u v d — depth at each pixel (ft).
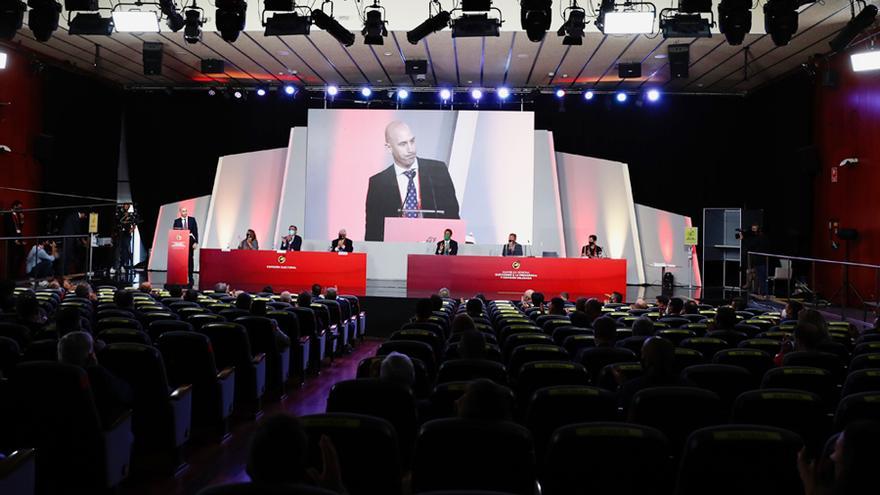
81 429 11.80
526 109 57.47
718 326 20.44
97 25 33.40
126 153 58.95
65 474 12.09
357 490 8.82
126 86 57.67
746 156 55.62
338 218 54.65
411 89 56.80
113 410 13.01
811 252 46.14
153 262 58.39
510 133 54.19
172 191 58.80
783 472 7.96
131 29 33.78
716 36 39.88
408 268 42.52
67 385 11.49
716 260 51.24
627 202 56.49
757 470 7.97
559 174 57.31
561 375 12.98
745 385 12.91
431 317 22.95
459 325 18.10
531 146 54.03
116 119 57.06
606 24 31.50
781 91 49.39
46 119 48.29
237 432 18.37
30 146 46.78
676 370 15.47
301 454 6.52
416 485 8.59
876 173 38.42
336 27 33.65
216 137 58.70
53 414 11.64
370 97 57.31
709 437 7.95
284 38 42.55
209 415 17.07
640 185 56.90
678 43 41.55
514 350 15.28
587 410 10.53
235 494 5.99
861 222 39.93
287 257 42.65
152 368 14.25
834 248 42.93
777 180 50.26
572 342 17.78
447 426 8.37
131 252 48.80
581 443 8.15
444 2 39.22
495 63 48.16
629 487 8.25
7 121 44.55
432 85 55.98
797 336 15.24
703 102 56.34
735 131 56.03
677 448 10.43
